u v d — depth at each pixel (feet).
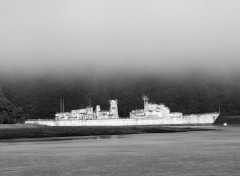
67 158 292.40
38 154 317.83
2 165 259.39
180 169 238.07
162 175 220.84
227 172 226.38
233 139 467.93
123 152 328.70
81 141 465.06
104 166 252.62
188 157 290.76
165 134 620.90
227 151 326.65
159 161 271.69
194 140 458.09
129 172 230.89
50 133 613.52
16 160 282.77
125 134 638.94
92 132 655.35
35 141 474.90
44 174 226.99
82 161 275.80
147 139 489.67
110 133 651.66
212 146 372.17
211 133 625.82
